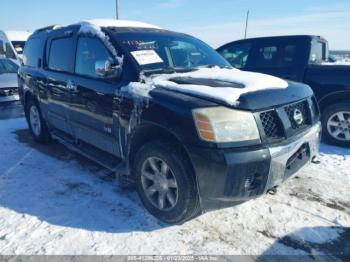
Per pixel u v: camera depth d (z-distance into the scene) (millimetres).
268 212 3156
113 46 3426
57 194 3527
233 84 2973
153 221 3000
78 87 3793
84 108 3740
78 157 4707
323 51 6137
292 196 3480
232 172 2459
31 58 5391
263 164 2549
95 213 3131
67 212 3150
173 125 2627
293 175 2924
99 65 3188
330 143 5336
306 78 5383
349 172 4137
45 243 2660
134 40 3564
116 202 3344
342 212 3166
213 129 2482
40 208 3227
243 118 2553
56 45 4535
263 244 2678
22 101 5684
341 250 2605
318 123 3365
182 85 2885
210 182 2527
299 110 3023
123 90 3111
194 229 2883
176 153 2697
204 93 2684
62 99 4207
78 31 3996
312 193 3553
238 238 2758
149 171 3029
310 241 2719
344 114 5129
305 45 5512
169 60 3650
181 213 2770
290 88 3152
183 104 2611
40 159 4629
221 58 4438
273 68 5758
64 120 4355
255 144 2562
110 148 3521
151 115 2787
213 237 2768
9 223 2955
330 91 5156
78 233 2805
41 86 4777
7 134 6023
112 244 2660
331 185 3754
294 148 2803
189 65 3840
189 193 2686
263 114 2674
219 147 2475
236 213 3139
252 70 5996
